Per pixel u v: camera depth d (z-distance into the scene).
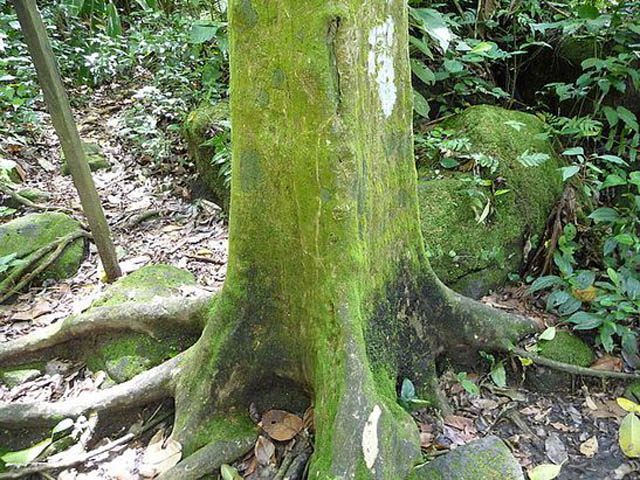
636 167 3.89
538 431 2.69
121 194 5.02
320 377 2.30
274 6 2.03
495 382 2.88
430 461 2.28
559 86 3.92
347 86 2.06
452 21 4.09
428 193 3.48
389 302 2.62
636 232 3.43
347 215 2.19
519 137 3.75
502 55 4.04
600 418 2.75
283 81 2.10
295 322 2.49
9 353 3.06
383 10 2.24
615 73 3.71
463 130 3.84
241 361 2.56
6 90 5.11
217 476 2.40
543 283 3.22
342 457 2.07
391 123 2.44
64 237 4.01
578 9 3.93
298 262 2.37
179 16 6.87
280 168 2.23
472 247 3.38
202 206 4.70
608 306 3.09
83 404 2.67
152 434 2.65
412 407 2.66
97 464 2.54
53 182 5.12
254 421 2.58
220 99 5.42
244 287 2.51
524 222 3.54
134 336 3.03
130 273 3.70
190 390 2.60
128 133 5.64
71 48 6.82
